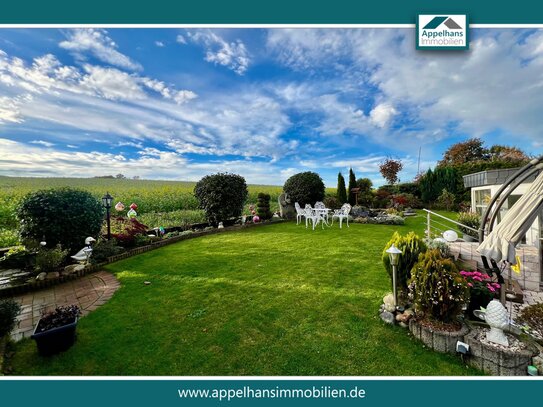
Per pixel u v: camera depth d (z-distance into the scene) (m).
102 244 5.88
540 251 3.97
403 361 2.42
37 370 2.37
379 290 3.85
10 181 21.17
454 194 15.70
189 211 12.21
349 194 17.38
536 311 2.83
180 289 4.09
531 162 2.63
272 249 6.48
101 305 3.64
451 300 2.56
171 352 2.58
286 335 2.81
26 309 3.63
